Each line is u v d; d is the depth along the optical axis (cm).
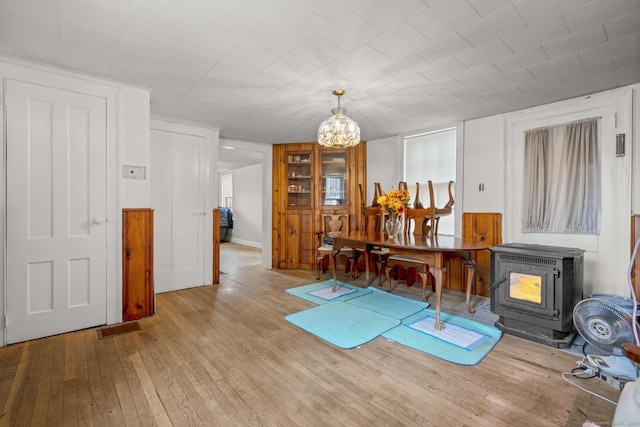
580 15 176
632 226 263
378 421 155
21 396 172
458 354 224
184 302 346
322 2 165
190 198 407
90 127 265
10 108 232
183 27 190
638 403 113
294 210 537
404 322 285
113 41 207
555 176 320
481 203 379
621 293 280
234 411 162
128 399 171
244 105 334
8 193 232
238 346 237
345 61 233
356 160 520
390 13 175
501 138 360
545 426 151
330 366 208
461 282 395
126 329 268
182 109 349
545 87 281
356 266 486
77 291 262
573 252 241
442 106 336
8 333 233
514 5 167
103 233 272
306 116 373
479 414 160
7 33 197
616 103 284
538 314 242
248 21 183
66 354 221
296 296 370
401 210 338
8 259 233
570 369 204
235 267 552
